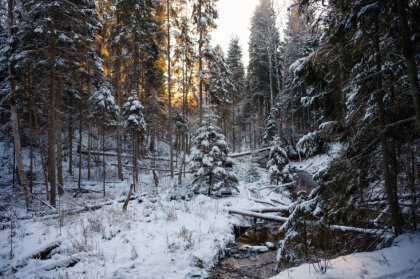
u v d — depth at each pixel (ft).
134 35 61.57
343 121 16.92
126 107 59.57
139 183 58.70
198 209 34.91
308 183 56.75
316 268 13.58
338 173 16.46
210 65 64.69
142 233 24.95
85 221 29.12
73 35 41.52
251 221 35.47
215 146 42.19
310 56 15.85
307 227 17.65
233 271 20.54
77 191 49.83
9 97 40.42
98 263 18.62
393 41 13.09
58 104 49.24
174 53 70.23
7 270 17.56
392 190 15.51
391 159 15.56
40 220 29.66
